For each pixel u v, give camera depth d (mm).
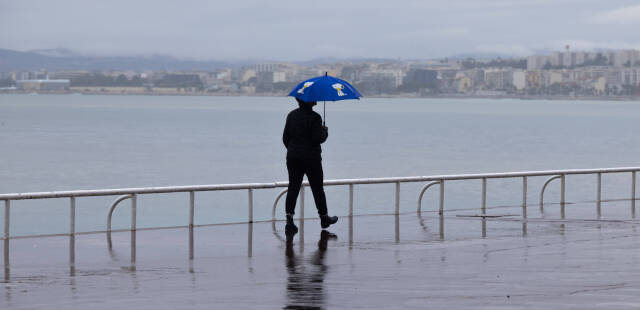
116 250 12844
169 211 36844
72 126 134125
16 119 161125
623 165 68375
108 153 78750
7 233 13641
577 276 10484
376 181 17078
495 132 126125
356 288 9742
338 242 13734
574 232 14984
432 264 11500
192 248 13055
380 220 16797
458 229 15438
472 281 10172
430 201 39969
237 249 12969
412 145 93938
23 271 10961
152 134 113875
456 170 63281
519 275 10570
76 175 58719
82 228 32344
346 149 86938
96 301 9000
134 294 9406
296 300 9055
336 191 44875
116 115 192375
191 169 63688
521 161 72625
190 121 161500
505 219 16984
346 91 14469
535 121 174625
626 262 11570
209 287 9828
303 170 14891
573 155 80000
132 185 52000
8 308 8625
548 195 42156
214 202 40281
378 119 185375
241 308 8641
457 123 162125
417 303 8883
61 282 10148
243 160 72062
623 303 8828
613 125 154500
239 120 169500
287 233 14812
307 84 14508
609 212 18312
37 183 53281
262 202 40000
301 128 14680
